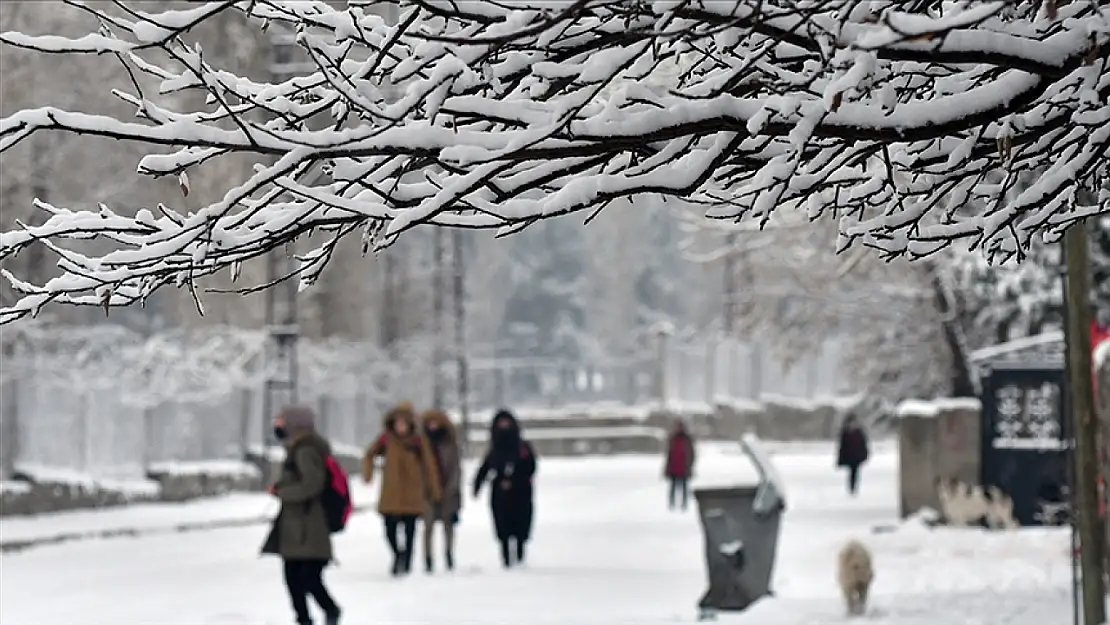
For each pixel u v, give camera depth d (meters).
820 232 76.06
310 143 14.59
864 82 14.63
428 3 14.23
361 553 63.16
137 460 93.69
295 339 106.00
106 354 93.12
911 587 47.22
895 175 18.70
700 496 42.66
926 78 17.69
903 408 74.69
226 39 73.06
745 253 88.56
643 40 15.20
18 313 15.84
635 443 183.75
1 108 67.81
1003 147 15.72
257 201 16.50
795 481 119.50
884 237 18.55
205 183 78.56
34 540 65.62
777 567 55.78
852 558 38.25
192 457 103.00
